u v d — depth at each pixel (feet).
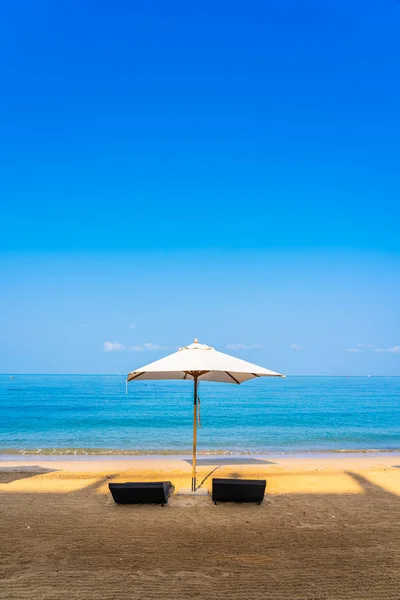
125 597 17.90
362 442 76.48
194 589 18.57
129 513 28.58
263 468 45.85
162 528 25.77
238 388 386.52
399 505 31.14
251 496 29.94
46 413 139.13
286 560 21.45
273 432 91.61
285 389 371.35
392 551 22.61
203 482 37.83
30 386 379.55
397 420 120.57
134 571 20.21
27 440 77.77
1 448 66.18
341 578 19.61
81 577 19.62
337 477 40.63
